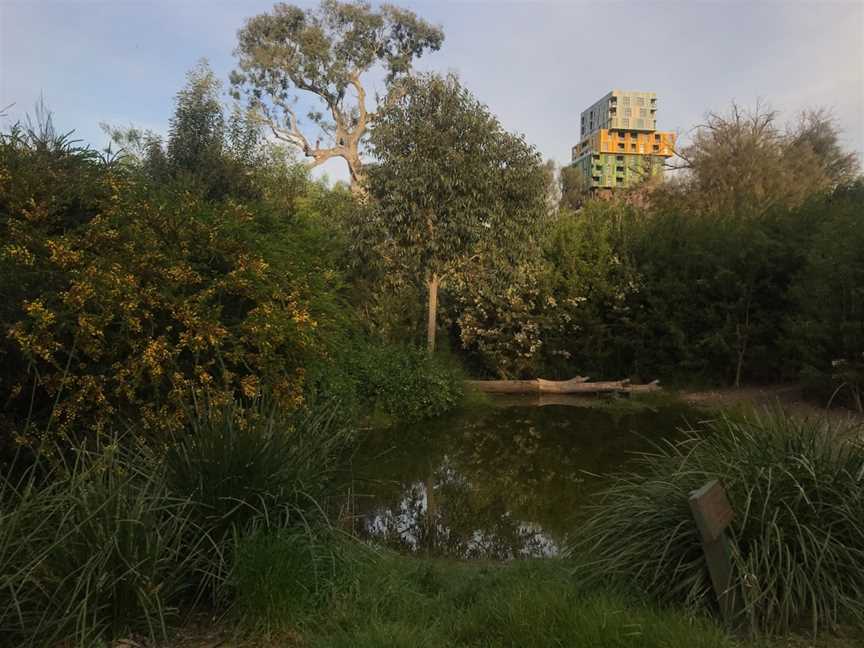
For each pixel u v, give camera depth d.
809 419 4.25
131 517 3.32
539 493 7.82
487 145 13.70
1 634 2.95
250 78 29.19
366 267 14.86
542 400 15.93
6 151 5.63
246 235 6.43
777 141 24.66
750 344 16.25
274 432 4.27
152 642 3.14
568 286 17.47
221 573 3.57
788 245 15.77
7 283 4.77
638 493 4.11
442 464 9.30
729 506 3.29
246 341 5.94
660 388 16.69
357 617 3.39
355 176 29.53
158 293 5.41
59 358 5.15
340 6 28.66
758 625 3.23
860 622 3.21
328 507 4.32
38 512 3.28
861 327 12.17
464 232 13.62
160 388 5.51
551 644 2.97
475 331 17.86
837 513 3.53
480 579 4.34
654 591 3.49
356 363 11.88
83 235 5.69
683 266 17.02
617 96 78.62
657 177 25.95
